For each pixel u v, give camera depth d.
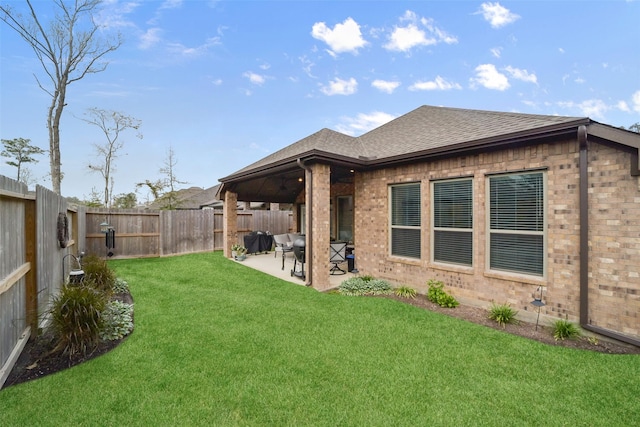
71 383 3.28
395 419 2.81
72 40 14.33
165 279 8.12
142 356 3.90
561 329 4.60
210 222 13.82
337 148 8.30
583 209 4.63
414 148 7.13
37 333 4.30
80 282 4.90
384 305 6.09
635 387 3.33
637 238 4.25
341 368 3.67
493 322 5.22
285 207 26.16
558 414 2.90
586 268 4.62
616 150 4.39
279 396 3.12
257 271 9.30
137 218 11.75
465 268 6.20
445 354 4.05
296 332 4.72
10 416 2.77
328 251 7.52
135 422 2.73
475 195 6.00
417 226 7.08
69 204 7.16
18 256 3.89
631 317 4.29
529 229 5.36
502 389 3.28
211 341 4.36
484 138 5.54
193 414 2.84
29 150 20.47
